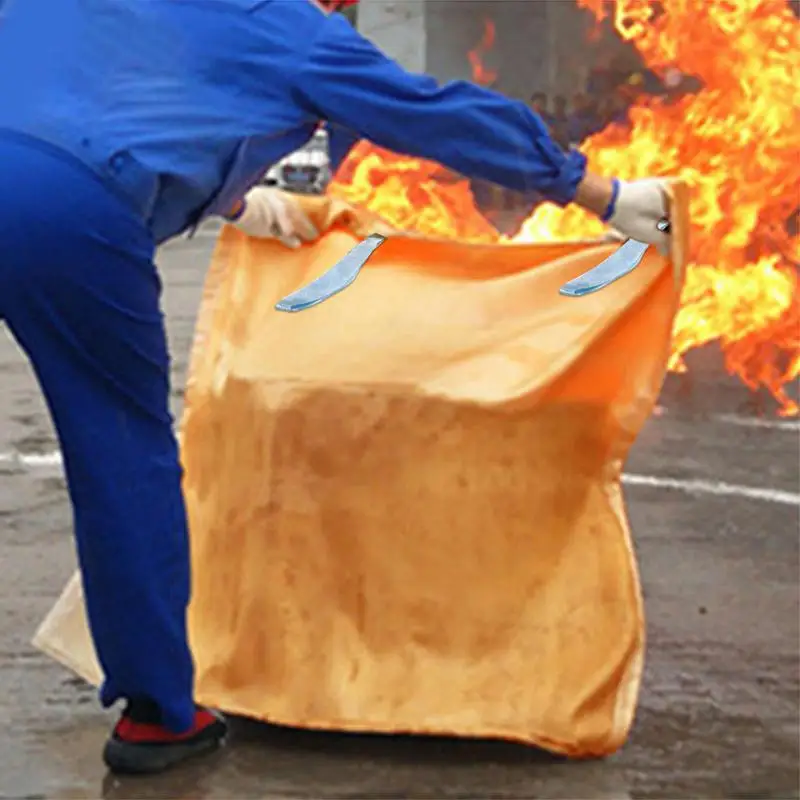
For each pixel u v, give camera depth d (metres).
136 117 4.97
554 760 5.77
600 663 5.71
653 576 8.02
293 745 5.87
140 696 5.48
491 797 5.47
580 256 5.92
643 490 9.75
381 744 5.88
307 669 5.88
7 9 5.20
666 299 5.66
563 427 5.82
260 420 5.92
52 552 8.38
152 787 5.55
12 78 5.01
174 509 5.37
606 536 5.77
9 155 4.85
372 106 5.14
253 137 5.12
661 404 12.34
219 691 5.97
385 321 5.99
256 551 5.94
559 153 5.39
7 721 6.13
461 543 5.86
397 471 5.85
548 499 5.85
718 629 7.23
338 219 6.29
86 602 5.36
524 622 5.85
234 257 6.41
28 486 9.80
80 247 4.87
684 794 5.51
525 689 5.79
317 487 5.88
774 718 6.20
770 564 8.27
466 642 5.88
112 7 5.04
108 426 5.13
